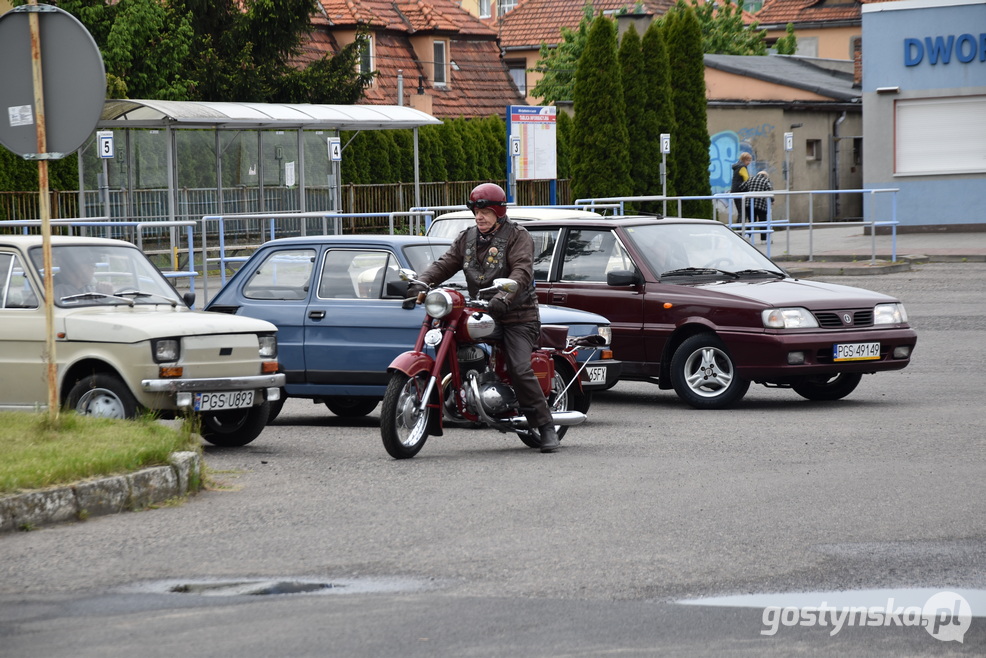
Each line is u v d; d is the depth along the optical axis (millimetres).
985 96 50656
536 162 48531
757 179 45750
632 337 18859
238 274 18047
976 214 51156
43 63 13617
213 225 40562
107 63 46875
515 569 9445
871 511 11281
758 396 19859
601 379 17094
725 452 14594
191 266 28016
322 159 44688
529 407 14703
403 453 14273
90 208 38094
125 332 14516
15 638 7918
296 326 17391
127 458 11984
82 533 10719
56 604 8648
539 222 20141
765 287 18703
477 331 14352
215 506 11789
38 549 10180
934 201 51688
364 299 17266
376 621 8211
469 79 74688
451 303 14203
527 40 86562
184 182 40156
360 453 14906
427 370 14453
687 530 10617
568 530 10656
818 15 94000
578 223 19828
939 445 14766
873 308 18328
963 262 40312
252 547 10195
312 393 17312
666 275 18969
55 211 43188
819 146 70188
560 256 19750
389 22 71188
